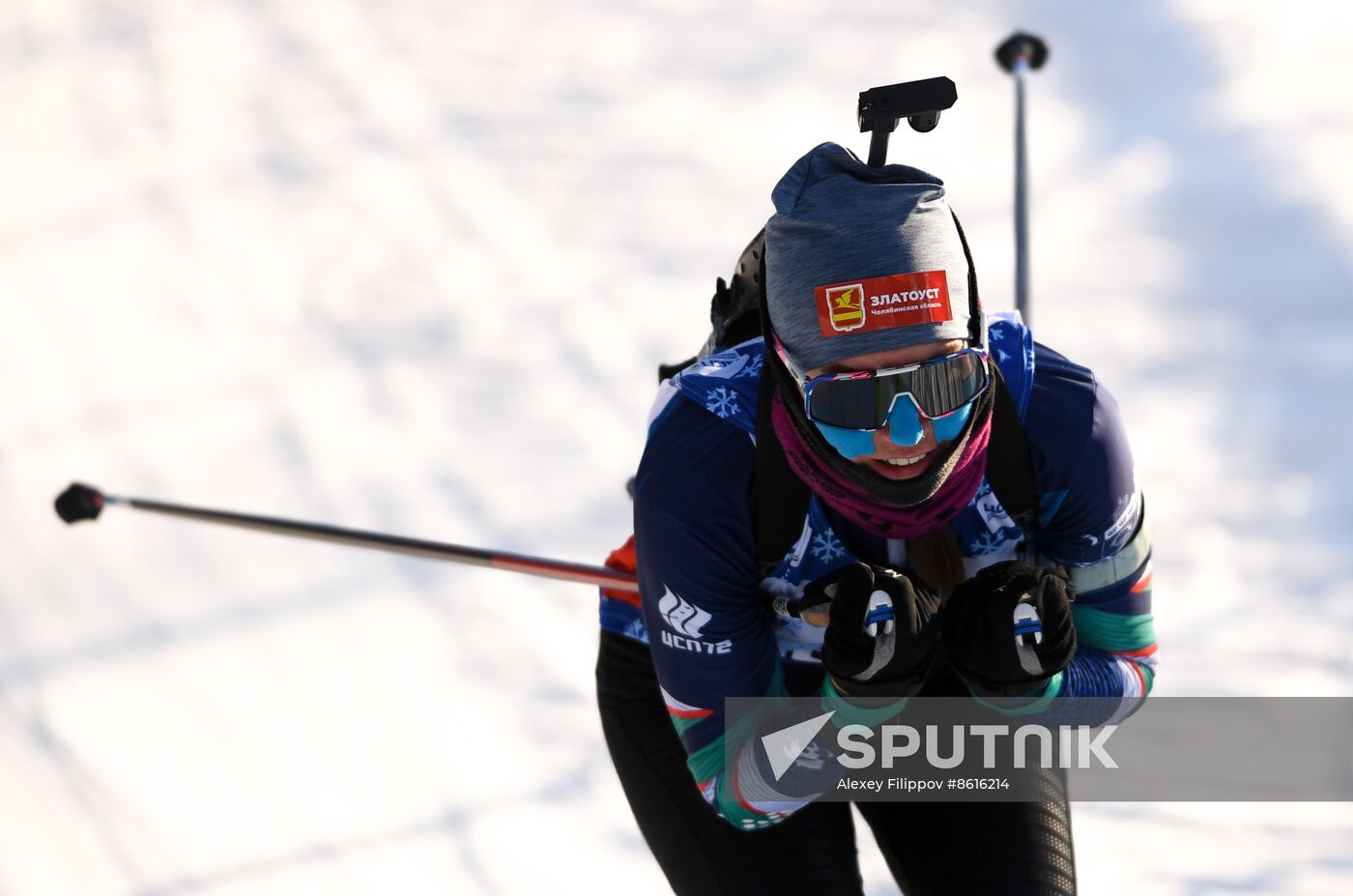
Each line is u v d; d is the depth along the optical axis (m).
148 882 13.54
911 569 8.08
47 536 17.98
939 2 27.89
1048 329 20.12
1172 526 16.88
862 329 7.32
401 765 14.55
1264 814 13.25
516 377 20.25
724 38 27.61
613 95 26.41
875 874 13.07
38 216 24.59
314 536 11.34
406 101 26.64
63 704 15.62
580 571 10.34
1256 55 25.34
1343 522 16.67
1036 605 7.76
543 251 22.81
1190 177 22.92
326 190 24.67
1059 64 25.98
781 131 25.12
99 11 29.44
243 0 29.52
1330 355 19.17
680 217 23.34
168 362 21.16
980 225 22.30
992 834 8.80
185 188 24.95
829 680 8.16
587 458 18.64
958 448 7.56
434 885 13.32
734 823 8.93
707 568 7.99
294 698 15.43
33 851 13.98
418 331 21.36
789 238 7.58
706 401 7.92
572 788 14.20
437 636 16.08
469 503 18.03
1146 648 8.98
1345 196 21.97
